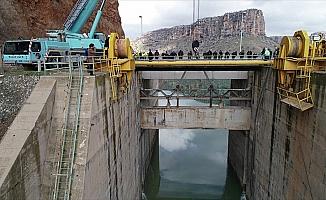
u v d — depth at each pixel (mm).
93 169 13797
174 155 44906
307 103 16422
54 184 12586
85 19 26406
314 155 15453
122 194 20422
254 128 27469
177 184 35312
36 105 12766
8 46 18562
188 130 58969
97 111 14570
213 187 34531
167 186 34906
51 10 41094
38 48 18484
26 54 18391
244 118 29266
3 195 9617
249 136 29359
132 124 24781
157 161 42406
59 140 13273
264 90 24516
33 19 37312
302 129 17031
